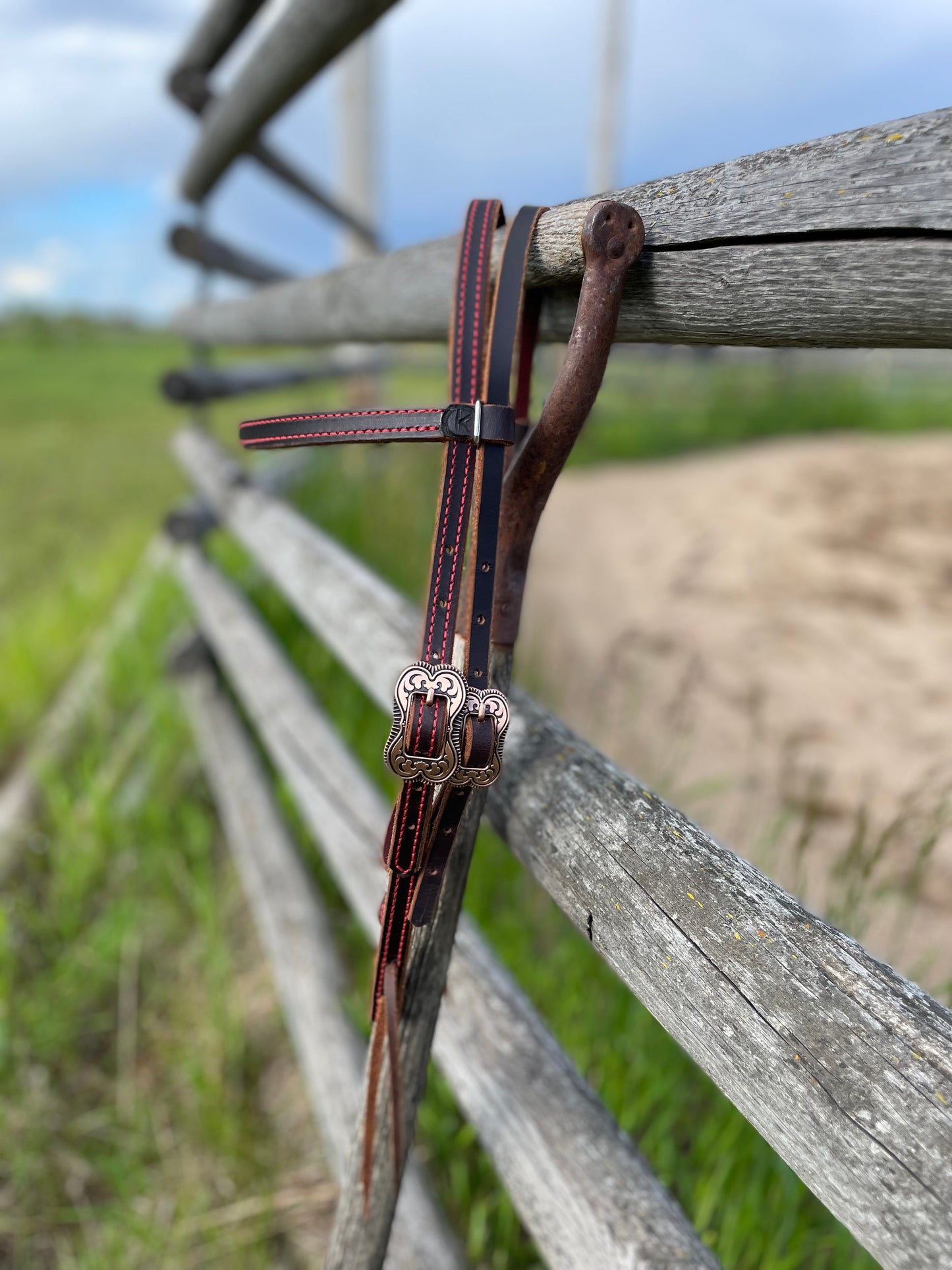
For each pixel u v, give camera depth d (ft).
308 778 3.49
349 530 6.91
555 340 1.77
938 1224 0.84
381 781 4.06
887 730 4.64
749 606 6.47
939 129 0.95
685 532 8.34
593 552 8.24
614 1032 2.66
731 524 8.29
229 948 4.03
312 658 5.23
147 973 3.94
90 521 14.26
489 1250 2.55
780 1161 2.21
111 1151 3.19
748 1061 1.05
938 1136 0.87
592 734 4.74
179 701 5.77
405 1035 1.65
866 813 2.58
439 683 1.24
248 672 4.43
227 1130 3.09
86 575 10.08
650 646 5.93
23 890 4.34
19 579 10.92
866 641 5.75
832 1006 1.01
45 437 25.39
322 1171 3.03
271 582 6.29
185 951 4.03
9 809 4.92
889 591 6.53
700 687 5.26
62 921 4.07
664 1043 2.60
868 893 3.22
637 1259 1.58
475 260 1.47
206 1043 3.52
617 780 1.47
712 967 1.13
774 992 1.06
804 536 7.72
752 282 1.19
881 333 1.07
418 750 1.24
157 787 4.93
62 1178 3.11
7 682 6.81
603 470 12.76
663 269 1.34
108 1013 3.75
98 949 3.89
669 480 10.69
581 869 1.38
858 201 1.03
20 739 6.15
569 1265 1.70
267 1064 3.47
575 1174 1.77
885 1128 0.91
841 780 4.19
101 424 28.58
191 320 7.02
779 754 4.46
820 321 1.12
